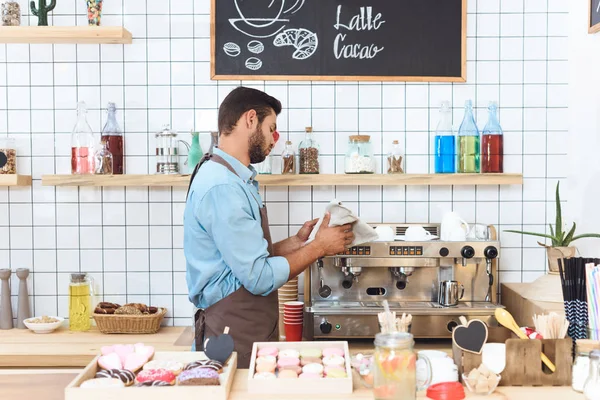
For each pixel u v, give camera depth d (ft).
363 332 8.64
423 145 10.10
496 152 9.74
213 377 5.30
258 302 7.31
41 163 10.03
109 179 9.41
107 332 9.37
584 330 6.23
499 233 10.14
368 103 10.08
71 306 9.55
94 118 10.02
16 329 9.69
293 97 10.05
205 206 7.05
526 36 10.09
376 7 10.01
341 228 7.60
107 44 9.99
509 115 10.11
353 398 5.30
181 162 10.02
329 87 10.07
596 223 9.05
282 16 9.97
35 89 10.00
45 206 10.03
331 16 9.99
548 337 5.82
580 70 9.60
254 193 7.63
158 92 10.03
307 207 10.08
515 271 10.16
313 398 5.30
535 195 10.13
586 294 6.20
